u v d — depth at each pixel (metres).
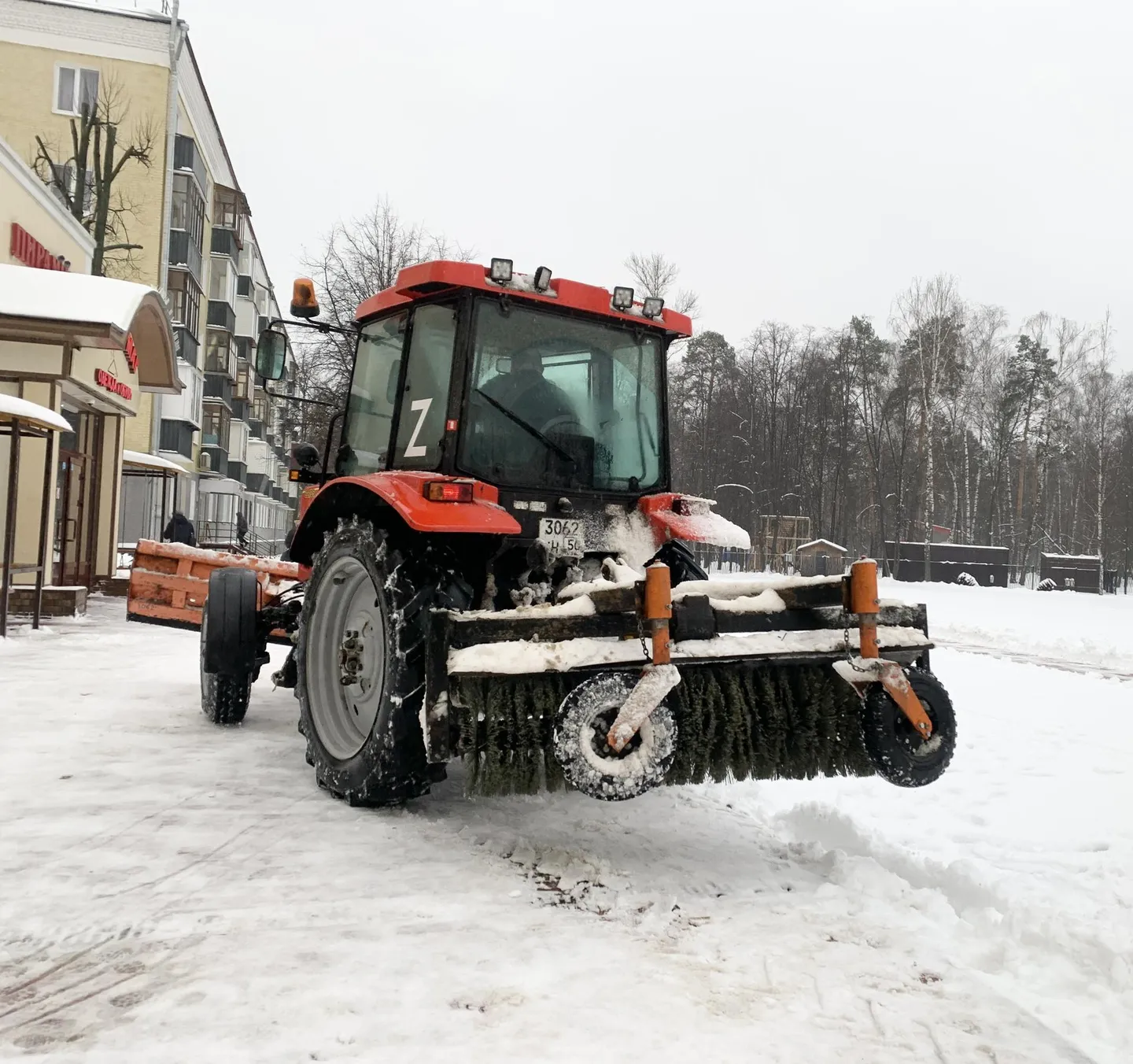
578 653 2.97
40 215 14.53
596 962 2.37
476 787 3.00
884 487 55.78
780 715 3.25
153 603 6.43
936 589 31.41
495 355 3.86
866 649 3.17
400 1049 1.93
